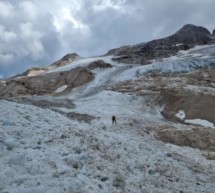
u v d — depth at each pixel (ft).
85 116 146.72
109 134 62.28
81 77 317.42
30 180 30.55
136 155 51.08
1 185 28.60
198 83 247.50
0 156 34.68
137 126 131.95
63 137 46.65
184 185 45.14
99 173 37.01
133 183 38.50
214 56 338.75
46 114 63.41
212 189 47.52
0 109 55.21
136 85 258.78
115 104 206.39
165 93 208.44
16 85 327.67
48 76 346.95
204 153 101.81
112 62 417.49
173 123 157.38
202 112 165.58
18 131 44.86
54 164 35.32
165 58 406.62
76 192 30.37
